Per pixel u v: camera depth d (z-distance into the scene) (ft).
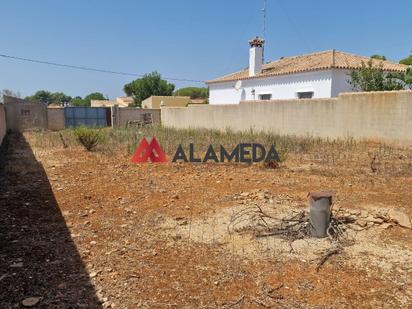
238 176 25.58
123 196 20.17
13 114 81.92
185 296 9.76
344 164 29.22
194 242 13.48
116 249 12.83
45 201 19.13
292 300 9.57
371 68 51.60
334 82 56.75
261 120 53.78
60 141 49.83
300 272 11.07
